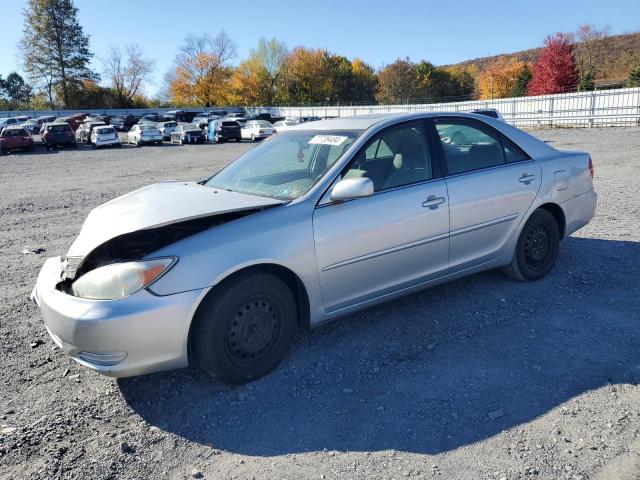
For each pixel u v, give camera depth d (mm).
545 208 4723
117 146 34375
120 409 3086
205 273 2998
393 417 2873
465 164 4199
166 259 2959
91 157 26859
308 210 3396
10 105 96562
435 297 4469
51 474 2525
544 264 4715
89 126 38219
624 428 2648
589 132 23406
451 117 4262
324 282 3449
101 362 2939
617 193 8719
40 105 85062
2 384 3396
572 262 5184
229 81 85750
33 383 3406
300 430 2816
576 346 3518
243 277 3141
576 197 4855
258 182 3957
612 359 3326
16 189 14188
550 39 52469
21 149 31391
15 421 2973
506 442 2605
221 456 2648
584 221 5027
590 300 4246
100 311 2848
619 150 15500
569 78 52062
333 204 3486
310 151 3979
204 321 3061
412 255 3818
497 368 3307
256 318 3238
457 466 2459
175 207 3352
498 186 4250
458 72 90500
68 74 82812
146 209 3369
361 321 4098
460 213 4023
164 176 16594
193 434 2832
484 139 4398
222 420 2947
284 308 3340
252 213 3312
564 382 3102
